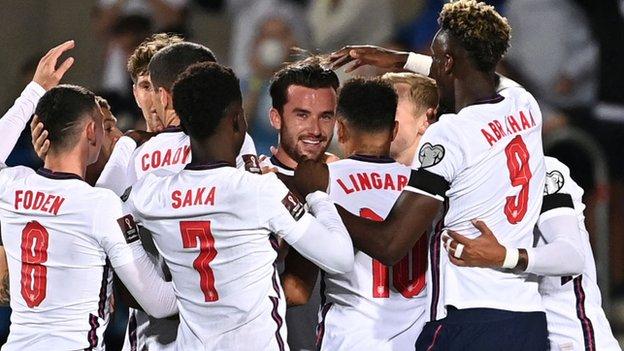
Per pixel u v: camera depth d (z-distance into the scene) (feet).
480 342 50.37
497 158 50.83
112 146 60.95
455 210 51.06
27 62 113.29
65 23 113.70
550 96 108.68
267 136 110.01
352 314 53.88
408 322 53.67
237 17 116.57
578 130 103.65
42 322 52.21
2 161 55.42
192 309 50.60
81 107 52.85
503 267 49.85
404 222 50.24
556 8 109.19
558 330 55.06
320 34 114.62
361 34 114.01
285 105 55.93
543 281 55.11
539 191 52.13
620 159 106.11
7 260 53.47
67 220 51.70
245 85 112.88
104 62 112.57
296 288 53.06
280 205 49.11
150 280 51.21
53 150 52.85
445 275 51.29
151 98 57.72
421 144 51.13
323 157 58.13
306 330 57.52
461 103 52.19
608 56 109.29
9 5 113.39
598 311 56.44
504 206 51.06
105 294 52.60
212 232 49.42
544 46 108.88
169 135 54.65
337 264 49.47
